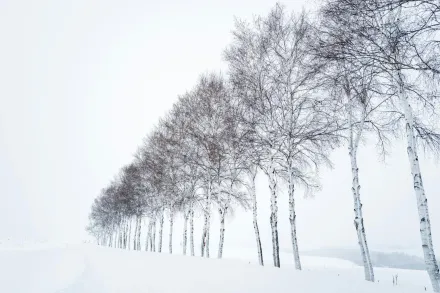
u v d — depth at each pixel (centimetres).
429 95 761
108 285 965
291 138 1389
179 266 1247
